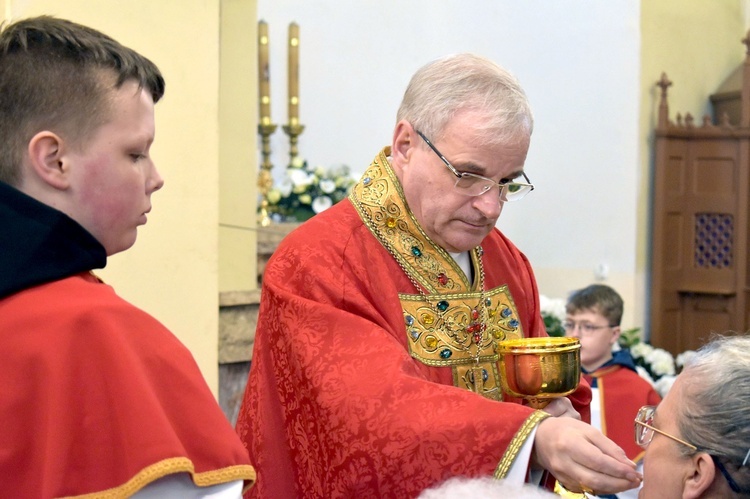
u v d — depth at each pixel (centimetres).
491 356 194
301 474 177
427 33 759
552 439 146
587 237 682
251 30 403
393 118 745
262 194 611
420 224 189
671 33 667
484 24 743
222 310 360
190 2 322
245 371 372
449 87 177
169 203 320
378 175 195
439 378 186
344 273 183
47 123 122
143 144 128
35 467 112
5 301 119
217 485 118
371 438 158
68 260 122
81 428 113
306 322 175
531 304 209
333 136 718
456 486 115
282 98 689
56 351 115
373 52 735
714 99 690
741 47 722
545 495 114
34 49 125
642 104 650
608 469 139
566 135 696
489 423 152
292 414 178
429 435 154
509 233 738
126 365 116
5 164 124
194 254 327
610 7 662
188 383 121
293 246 188
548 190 709
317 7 709
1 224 120
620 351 374
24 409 114
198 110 326
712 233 656
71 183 124
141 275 314
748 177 641
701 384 140
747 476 134
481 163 174
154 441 112
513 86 178
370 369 166
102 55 126
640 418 157
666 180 653
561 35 695
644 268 658
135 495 114
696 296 664
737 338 148
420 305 188
